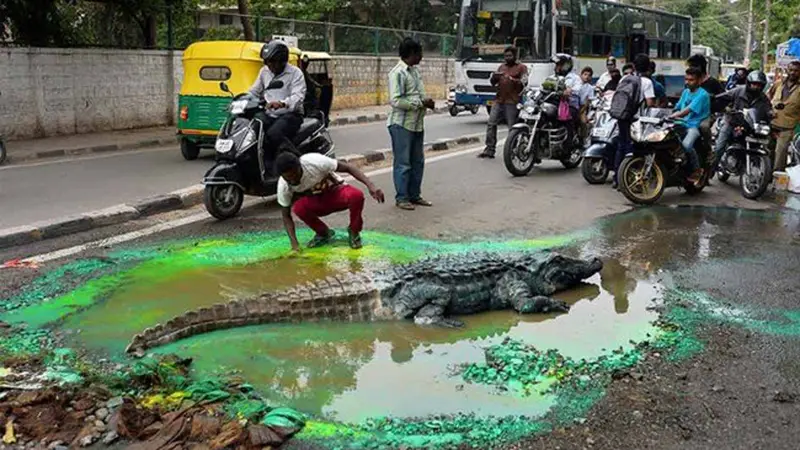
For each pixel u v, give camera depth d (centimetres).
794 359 440
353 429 356
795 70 1048
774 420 364
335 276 550
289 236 670
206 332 471
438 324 493
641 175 907
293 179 636
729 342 466
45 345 450
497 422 363
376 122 1977
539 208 871
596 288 579
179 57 1667
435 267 527
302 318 491
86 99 1474
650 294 564
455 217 812
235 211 793
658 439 346
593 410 375
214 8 2742
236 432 343
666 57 2573
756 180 953
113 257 642
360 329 488
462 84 1845
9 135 1341
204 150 1327
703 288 579
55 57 1402
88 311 511
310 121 855
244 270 611
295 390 399
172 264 625
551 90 1116
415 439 346
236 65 1149
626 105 969
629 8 2222
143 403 374
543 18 1717
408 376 418
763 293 566
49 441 337
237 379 409
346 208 667
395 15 3388
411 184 862
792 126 1053
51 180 995
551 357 443
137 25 1634
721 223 811
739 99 1022
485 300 522
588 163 1030
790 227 795
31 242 686
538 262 554
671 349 455
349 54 2303
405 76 818
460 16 1842
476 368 427
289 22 2072
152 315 506
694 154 928
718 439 346
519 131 1082
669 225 797
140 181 1002
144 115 1609
